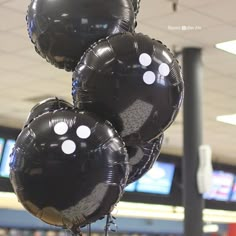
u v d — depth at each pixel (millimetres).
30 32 2471
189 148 4969
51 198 2133
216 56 5367
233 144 11008
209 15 4340
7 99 7383
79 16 2328
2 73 6059
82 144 2129
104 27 2344
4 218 11203
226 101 7387
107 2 2359
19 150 2176
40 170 2127
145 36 2307
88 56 2271
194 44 5039
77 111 2225
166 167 11727
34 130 2172
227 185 13133
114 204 2221
